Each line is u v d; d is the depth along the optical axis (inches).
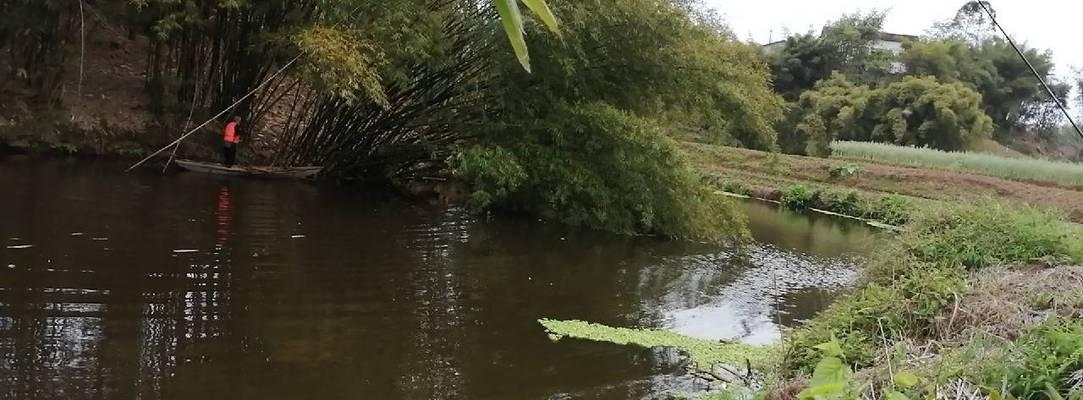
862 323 273.9
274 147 748.0
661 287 448.1
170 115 711.7
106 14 663.1
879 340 258.7
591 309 379.2
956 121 1670.8
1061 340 188.1
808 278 523.5
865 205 1049.5
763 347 335.6
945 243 350.0
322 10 597.3
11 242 360.5
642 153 620.4
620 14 584.7
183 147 695.1
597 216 610.5
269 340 281.0
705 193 641.6
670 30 597.9
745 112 651.5
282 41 603.8
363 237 474.6
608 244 568.1
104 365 242.1
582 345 316.2
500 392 257.8
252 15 639.1
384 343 292.0
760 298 446.9
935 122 1679.4
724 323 381.7
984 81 2018.9
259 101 721.6
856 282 397.1
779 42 2097.7
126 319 283.1
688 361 305.6
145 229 418.0
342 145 697.0
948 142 1688.0
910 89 1720.0
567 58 577.6
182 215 465.7
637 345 322.3
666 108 669.9
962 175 1223.5
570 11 557.9
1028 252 335.0
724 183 1196.5
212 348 267.0
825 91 1820.9
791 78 1979.6
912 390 176.1
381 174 729.0
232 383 240.7
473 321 334.3
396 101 663.8
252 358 262.5
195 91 704.4
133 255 364.8
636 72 625.9
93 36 719.1
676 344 328.5
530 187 625.9
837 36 1953.7
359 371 262.2
